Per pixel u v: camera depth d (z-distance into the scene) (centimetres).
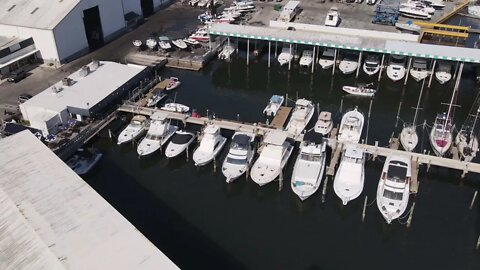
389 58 6469
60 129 4859
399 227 3788
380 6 7700
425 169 4434
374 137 5009
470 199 4088
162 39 7131
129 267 2616
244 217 3941
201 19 8094
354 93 5934
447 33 6931
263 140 4572
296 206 4053
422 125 5256
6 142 3884
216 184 4331
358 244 3650
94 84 5541
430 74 6200
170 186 4309
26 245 2812
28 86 5850
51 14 6462
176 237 3719
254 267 3434
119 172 4494
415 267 3431
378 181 4278
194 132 4988
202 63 6669
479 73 6122
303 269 3416
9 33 6450
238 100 5897
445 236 3700
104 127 5084
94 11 6975
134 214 3966
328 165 4412
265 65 6912
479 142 4806
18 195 3231
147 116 5266
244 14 8206
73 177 3428
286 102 5834
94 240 2819
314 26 7100
